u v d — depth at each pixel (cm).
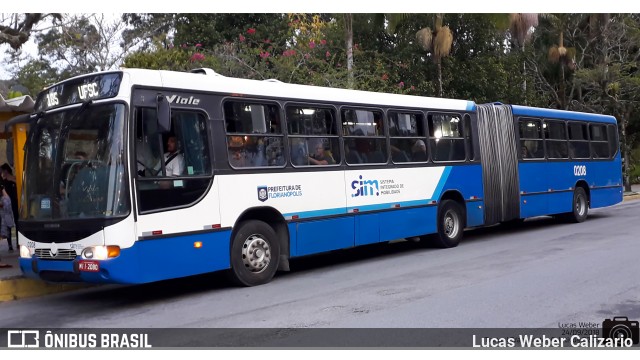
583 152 1742
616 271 938
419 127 1219
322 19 2570
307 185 992
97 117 793
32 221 823
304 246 983
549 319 680
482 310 723
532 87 2842
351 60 1956
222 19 2662
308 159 1001
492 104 1434
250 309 773
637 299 762
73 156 803
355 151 1082
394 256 1202
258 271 929
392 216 1138
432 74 2345
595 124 1812
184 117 841
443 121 1278
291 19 2381
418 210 1197
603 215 1939
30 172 845
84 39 2142
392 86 2042
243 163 907
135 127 784
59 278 797
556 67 2970
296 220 973
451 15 2342
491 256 1137
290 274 1038
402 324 670
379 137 1128
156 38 2278
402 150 1176
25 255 839
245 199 901
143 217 778
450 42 2092
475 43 2430
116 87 790
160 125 768
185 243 823
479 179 1352
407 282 909
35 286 951
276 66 1792
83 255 768
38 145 845
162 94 820
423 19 2261
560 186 1627
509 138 1456
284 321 702
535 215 1521
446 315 704
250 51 1880
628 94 2872
